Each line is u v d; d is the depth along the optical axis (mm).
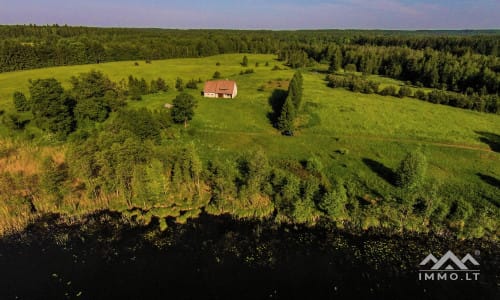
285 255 37969
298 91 83188
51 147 60188
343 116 82125
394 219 42938
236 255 37875
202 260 37062
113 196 46562
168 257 37375
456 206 45188
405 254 38281
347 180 52250
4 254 37062
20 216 42469
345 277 35031
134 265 36125
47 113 62875
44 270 35000
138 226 42344
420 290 33500
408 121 79688
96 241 39594
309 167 53938
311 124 76625
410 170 48406
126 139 48125
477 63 128125
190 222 43281
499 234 41438
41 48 146125
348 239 40562
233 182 48000
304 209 43188
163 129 68625
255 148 63656
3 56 133250
